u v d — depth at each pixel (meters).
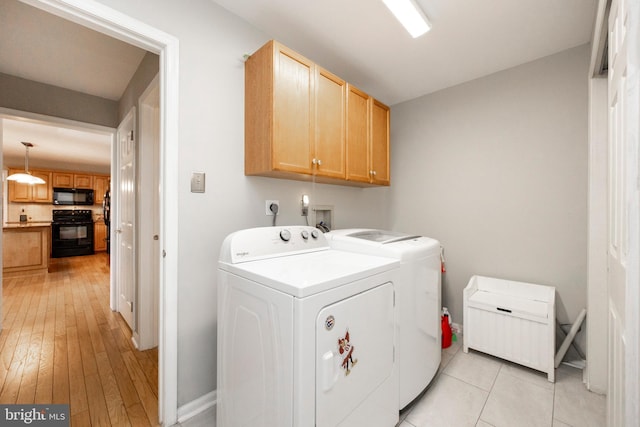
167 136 1.38
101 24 1.21
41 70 2.29
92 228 6.74
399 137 2.84
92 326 2.54
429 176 2.62
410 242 1.62
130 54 2.07
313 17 1.66
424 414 1.45
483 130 2.31
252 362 1.06
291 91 1.59
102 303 3.16
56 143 4.54
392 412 1.30
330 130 1.84
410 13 1.54
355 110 2.06
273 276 1.01
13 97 2.34
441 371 1.83
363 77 2.35
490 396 1.59
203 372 1.52
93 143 4.52
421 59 2.09
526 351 1.80
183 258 1.45
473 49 1.96
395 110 2.88
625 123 0.81
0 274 2.40
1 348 2.12
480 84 2.33
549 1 1.51
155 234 2.18
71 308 2.99
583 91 1.88
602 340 1.60
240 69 1.67
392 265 1.30
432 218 2.60
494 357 2.00
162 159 1.40
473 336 2.03
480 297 2.08
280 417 0.93
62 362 1.93
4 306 3.02
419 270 1.50
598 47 1.37
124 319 2.65
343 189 2.56
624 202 0.85
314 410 0.91
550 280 2.01
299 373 0.87
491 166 2.26
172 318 1.40
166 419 1.38
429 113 2.63
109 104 2.87
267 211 1.86
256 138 1.60
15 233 4.35
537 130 2.06
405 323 1.40
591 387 1.62
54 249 6.14
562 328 1.96
